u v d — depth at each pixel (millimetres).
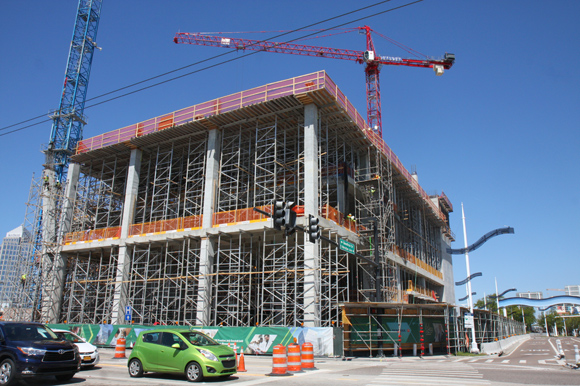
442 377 14672
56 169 54562
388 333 25766
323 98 30328
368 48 65938
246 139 36781
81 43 60469
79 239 39625
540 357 28734
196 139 37156
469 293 35125
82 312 36000
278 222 15117
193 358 13195
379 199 35688
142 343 14492
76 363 12992
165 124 36469
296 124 34125
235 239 34000
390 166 39219
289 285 35250
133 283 36281
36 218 45125
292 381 13180
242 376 14570
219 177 34188
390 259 37000
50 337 13570
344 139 35562
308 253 27781
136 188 38375
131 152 39125
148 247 35906
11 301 43281
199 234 32531
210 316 31453
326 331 23078
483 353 32406
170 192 41781
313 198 28625
